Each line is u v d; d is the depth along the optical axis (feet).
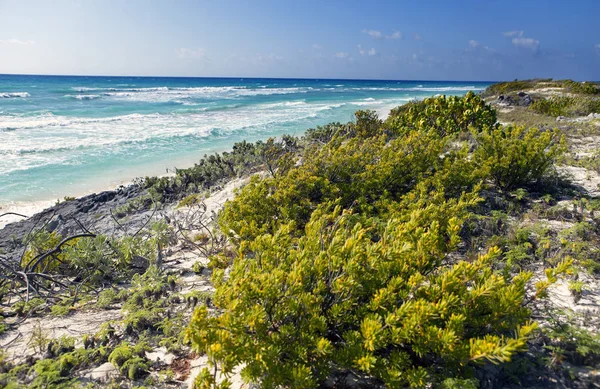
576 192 20.53
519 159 20.26
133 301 13.56
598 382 8.13
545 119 54.29
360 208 18.08
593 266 12.51
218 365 9.91
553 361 8.57
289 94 237.86
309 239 10.49
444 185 19.25
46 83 291.38
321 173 20.29
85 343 10.93
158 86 313.32
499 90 110.93
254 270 9.39
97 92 206.90
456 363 7.93
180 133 75.92
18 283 16.57
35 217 33.42
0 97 152.66
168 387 9.18
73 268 18.08
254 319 7.79
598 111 57.93
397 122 40.91
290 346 8.11
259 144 46.37
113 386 9.17
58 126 83.82
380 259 9.13
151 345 10.93
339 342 8.93
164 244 20.12
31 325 12.98
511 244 14.42
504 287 8.34
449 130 36.27
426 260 9.66
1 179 45.34
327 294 9.11
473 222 15.72
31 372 9.79
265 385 7.56
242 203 17.66
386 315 8.19
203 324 7.58
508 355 6.84
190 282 15.46
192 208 28.99
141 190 38.60
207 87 313.12
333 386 8.59
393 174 20.18
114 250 18.28
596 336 8.92
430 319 8.00
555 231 15.71
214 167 39.45
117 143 66.13
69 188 43.06
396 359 7.82
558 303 11.00
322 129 46.44
